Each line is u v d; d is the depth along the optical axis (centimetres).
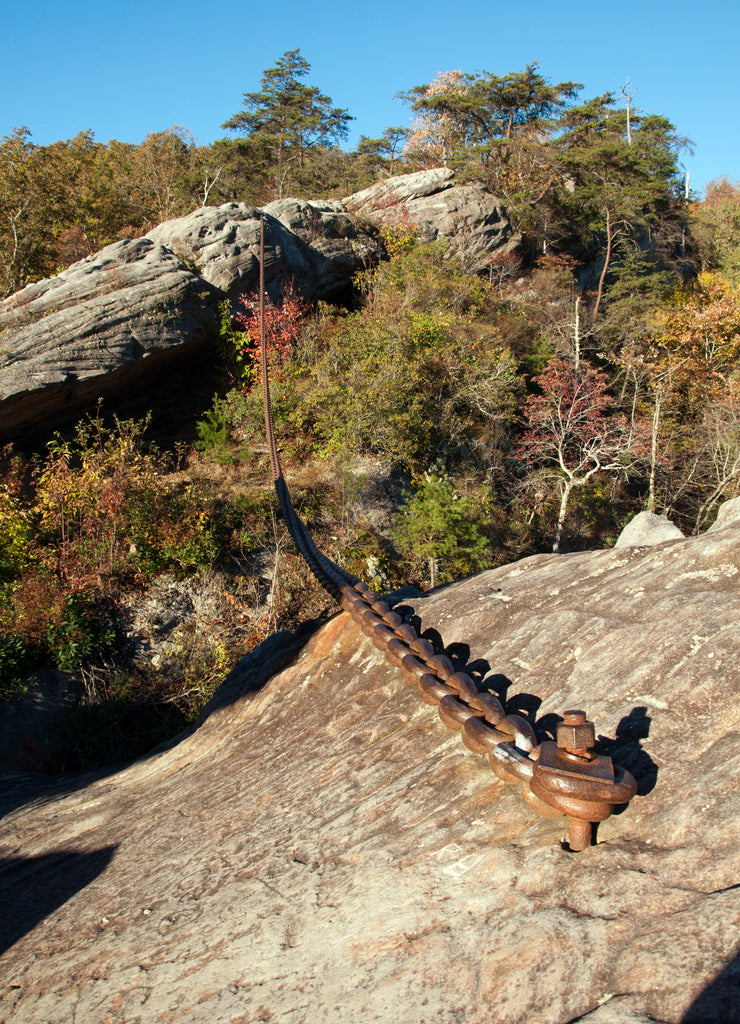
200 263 2331
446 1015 169
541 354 2802
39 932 302
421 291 2644
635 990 152
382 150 5294
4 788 657
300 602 1728
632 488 2820
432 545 1817
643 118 4153
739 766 197
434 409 2259
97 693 1468
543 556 405
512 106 4312
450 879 213
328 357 2194
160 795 410
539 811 218
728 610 259
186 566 1666
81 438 1825
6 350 1898
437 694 288
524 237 3631
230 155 4447
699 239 4853
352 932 211
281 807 309
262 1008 197
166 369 2266
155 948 250
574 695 264
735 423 2473
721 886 168
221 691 521
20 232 2666
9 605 1478
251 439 2144
